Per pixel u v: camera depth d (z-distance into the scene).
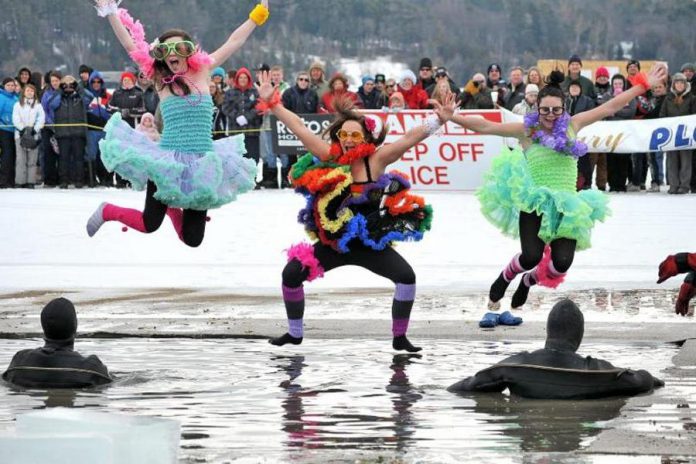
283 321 17.12
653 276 22.28
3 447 8.10
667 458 9.49
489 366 13.25
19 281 22.36
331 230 14.81
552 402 11.81
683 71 38.47
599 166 39.34
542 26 121.25
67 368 12.82
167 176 14.20
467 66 119.75
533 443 10.06
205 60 14.60
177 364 14.09
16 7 101.38
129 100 38.72
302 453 9.77
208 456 9.68
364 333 16.20
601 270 23.23
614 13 123.50
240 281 22.19
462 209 34.09
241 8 107.31
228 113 39.31
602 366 12.16
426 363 14.11
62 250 27.19
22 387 12.73
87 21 103.31
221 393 12.36
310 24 115.38
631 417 11.05
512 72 37.22
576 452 9.72
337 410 11.49
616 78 37.28
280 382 12.96
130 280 22.42
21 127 40.34
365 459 9.55
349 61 116.25
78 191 39.56
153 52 14.53
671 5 123.81
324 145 15.18
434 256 25.67
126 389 12.61
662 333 15.79
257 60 109.88
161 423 8.38
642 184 40.28
